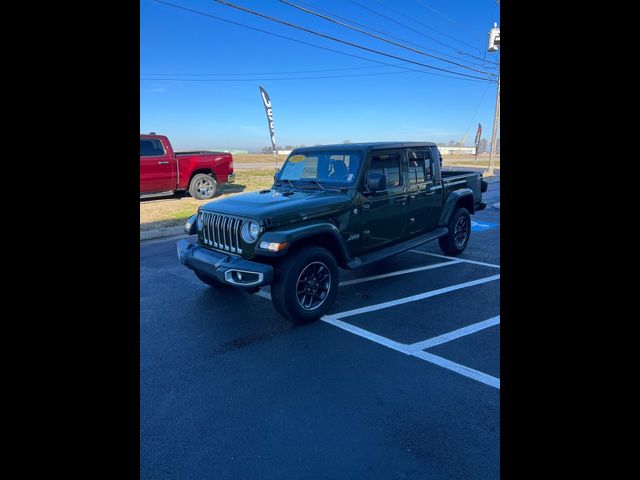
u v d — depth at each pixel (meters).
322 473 2.05
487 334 3.68
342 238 4.27
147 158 11.65
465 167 28.33
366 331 3.77
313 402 2.67
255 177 19.58
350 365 3.15
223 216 4.05
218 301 4.70
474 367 3.09
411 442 2.26
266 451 2.22
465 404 2.62
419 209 5.42
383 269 5.88
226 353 3.40
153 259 6.66
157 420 2.52
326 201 4.16
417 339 3.59
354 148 4.65
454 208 6.10
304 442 2.29
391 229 4.99
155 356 3.37
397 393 2.75
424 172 5.55
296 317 3.81
